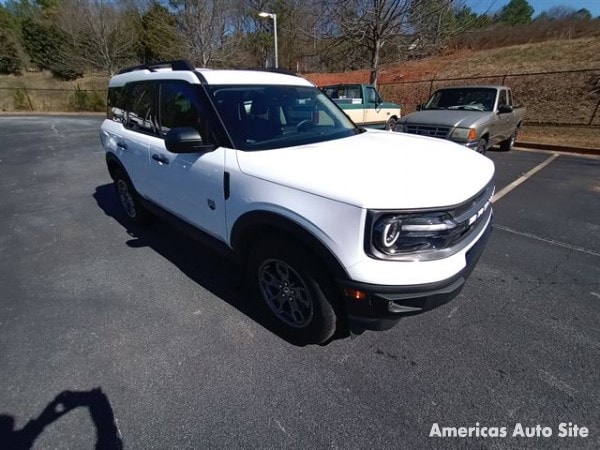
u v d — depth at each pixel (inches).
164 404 72.4
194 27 751.1
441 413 70.4
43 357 84.8
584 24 950.4
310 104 117.0
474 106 295.3
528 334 91.7
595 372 79.4
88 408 71.5
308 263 76.1
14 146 383.6
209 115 93.7
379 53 484.1
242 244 92.2
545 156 323.6
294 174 74.3
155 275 121.8
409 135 114.7
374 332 92.7
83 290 113.0
